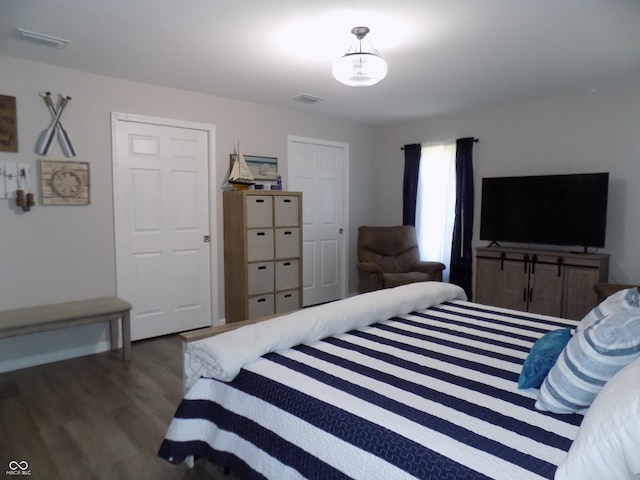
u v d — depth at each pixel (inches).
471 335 85.2
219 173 168.1
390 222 228.1
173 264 159.3
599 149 159.3
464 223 194.7
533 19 97.0
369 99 171.0
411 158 212.7
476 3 89.3
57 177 132.1
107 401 105.8
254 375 66.5
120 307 130.7
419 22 98.7
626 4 89.7
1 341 125.0
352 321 87.1
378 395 58.2
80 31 104.4
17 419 96.9
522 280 167.6
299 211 173.6
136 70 134.5
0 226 124.0
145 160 150.6
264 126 180.9
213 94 163.6
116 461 81.0
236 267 163.5
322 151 205.6
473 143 192.2
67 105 133.0
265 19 97.1
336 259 216.1
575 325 91.3
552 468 42.3
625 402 39.8
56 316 119.6
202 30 103.6
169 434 71.7
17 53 120.0
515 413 53.6
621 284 141.9
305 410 57.2
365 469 49.1
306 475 54.9
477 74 138.0
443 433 48.8
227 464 66.7
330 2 88.9
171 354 139.6
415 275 184.5
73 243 136.7
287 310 171.8
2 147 122.6
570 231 161.8
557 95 165.9
